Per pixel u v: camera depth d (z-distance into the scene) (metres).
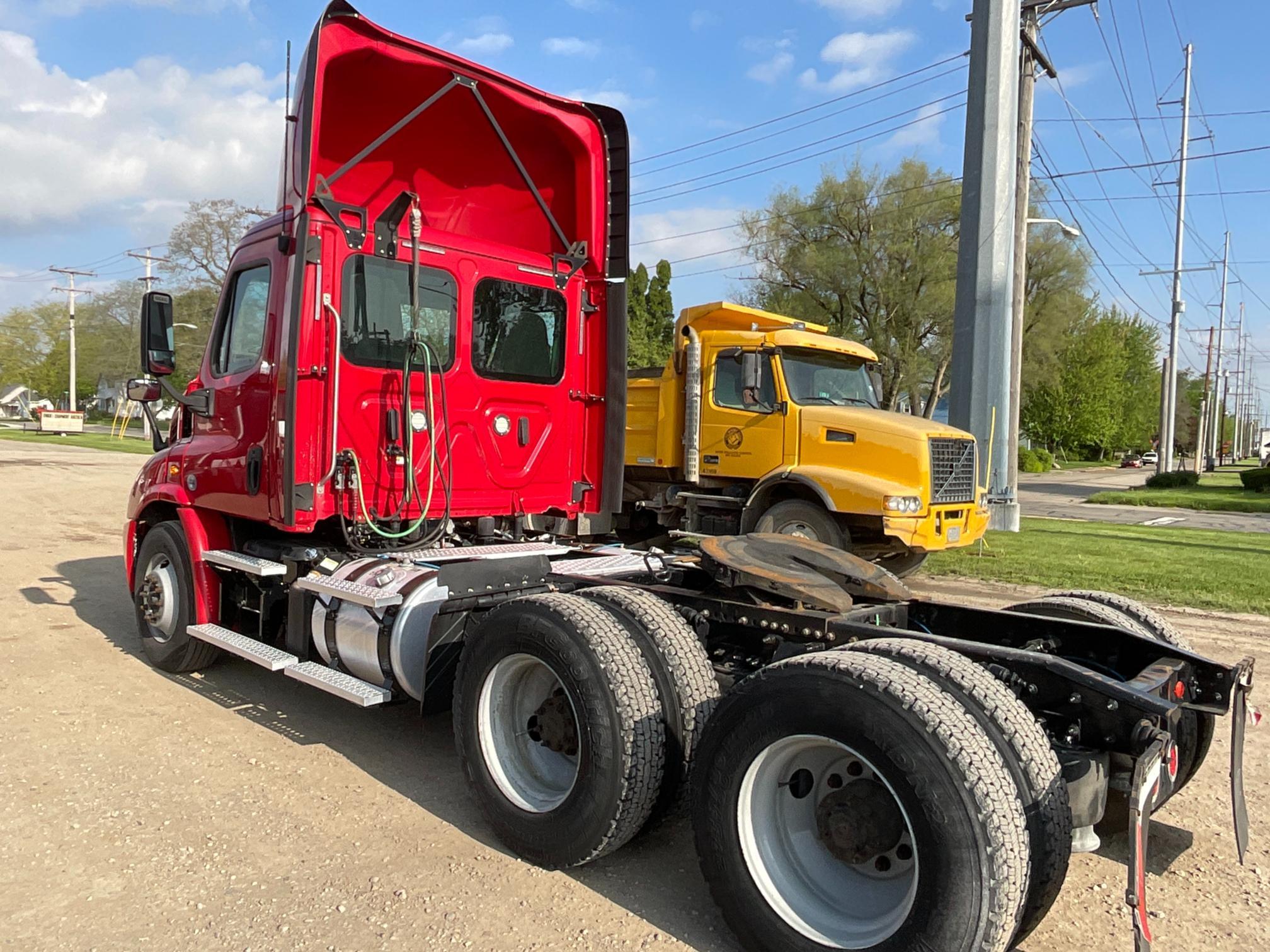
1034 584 9.79
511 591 4.32
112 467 25.27
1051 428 69.69
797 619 3.38
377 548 4.88
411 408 4.95
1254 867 3.50
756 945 2.73
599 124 5.74
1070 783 2.67
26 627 6.88
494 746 3.54
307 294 4.50
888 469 9.20
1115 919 3.09
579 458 5.93
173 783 4.06
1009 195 14.53
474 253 5.23
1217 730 5.21
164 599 5.60
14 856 3.36
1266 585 9.59
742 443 10.35
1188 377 102.69
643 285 55.81
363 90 4.77
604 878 3.31
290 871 3.29
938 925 2.34
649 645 3.33
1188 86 36.66
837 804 2.68
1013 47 14.38
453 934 2.90
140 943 2.81
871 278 38.03
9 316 85.38
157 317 5.29
